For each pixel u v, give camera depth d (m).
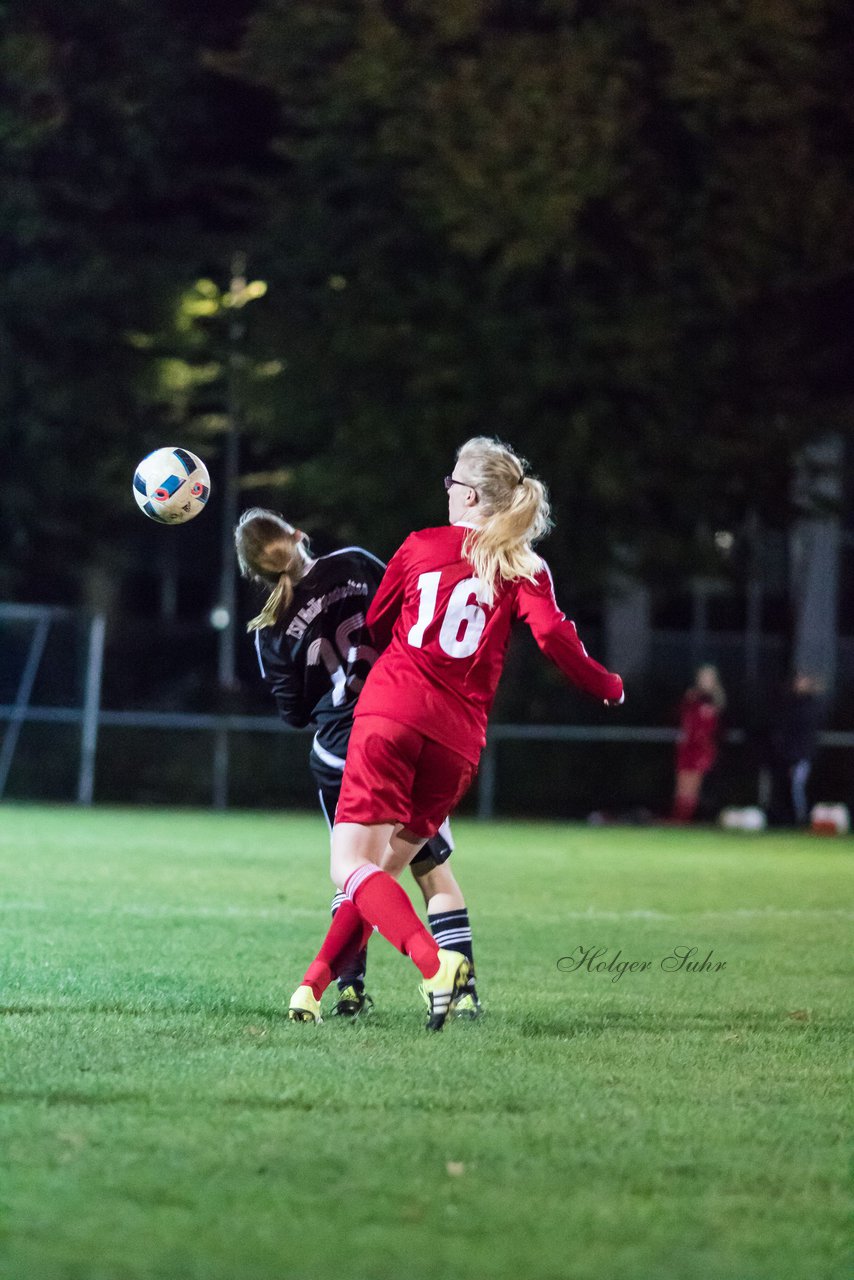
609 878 51.94
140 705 96.81
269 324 98.50
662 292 93.38
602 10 91.56
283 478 105.00
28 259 101.25
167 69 100.19
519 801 95.94
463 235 89.25
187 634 106.75
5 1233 12.95
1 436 101.81
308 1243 12.85
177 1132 16.06
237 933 33.84
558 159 88.00
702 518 98.12
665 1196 14.40
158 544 125.81
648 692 98.88
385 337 94.62
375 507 95.69
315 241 97.62
